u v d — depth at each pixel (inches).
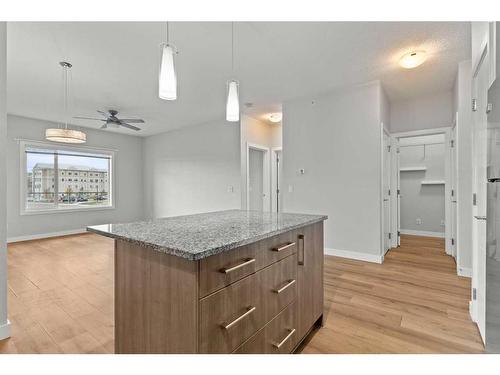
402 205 222.1
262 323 52.5
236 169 206.2
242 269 47.4
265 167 231.6
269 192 232.7
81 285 108.1
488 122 54.5
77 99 163.3
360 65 120.4
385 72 128.2
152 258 46.9
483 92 67.1
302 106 165.2
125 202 267.1
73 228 227.5
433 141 210.8
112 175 256.4
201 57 111.9
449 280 112.0
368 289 103.4
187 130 240.2
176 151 250.2
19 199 197.8
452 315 82.7
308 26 90.4
